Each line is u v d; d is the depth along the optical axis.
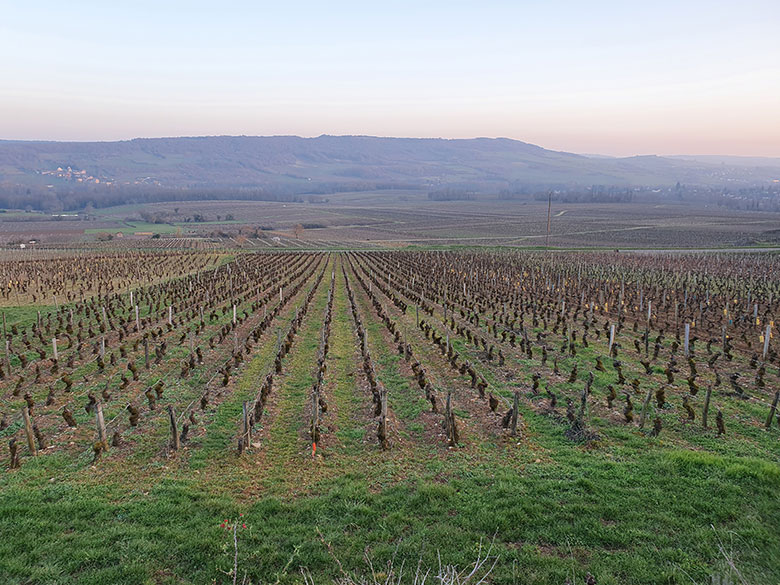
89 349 29.39
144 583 10.22
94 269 67.81
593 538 11.45
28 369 25.48
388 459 15.57
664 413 18.58
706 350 28.34
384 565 10.80
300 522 12.28
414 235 158.00
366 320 38.50
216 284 58.44
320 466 15.19
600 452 15.52
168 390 22.08
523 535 11.64
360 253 99.38
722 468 13.77
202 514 12.51
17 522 12.05
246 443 16.45
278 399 21.06
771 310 40.38
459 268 69.25
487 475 14.23
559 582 10.23
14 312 41.66
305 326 36.56
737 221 191.25
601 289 47.34
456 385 22.70
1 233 162.38
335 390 22.39
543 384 22.41
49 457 15.59
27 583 10.20
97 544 11.34
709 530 11.48
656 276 58.75
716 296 45.56
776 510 12.02
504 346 29.61
